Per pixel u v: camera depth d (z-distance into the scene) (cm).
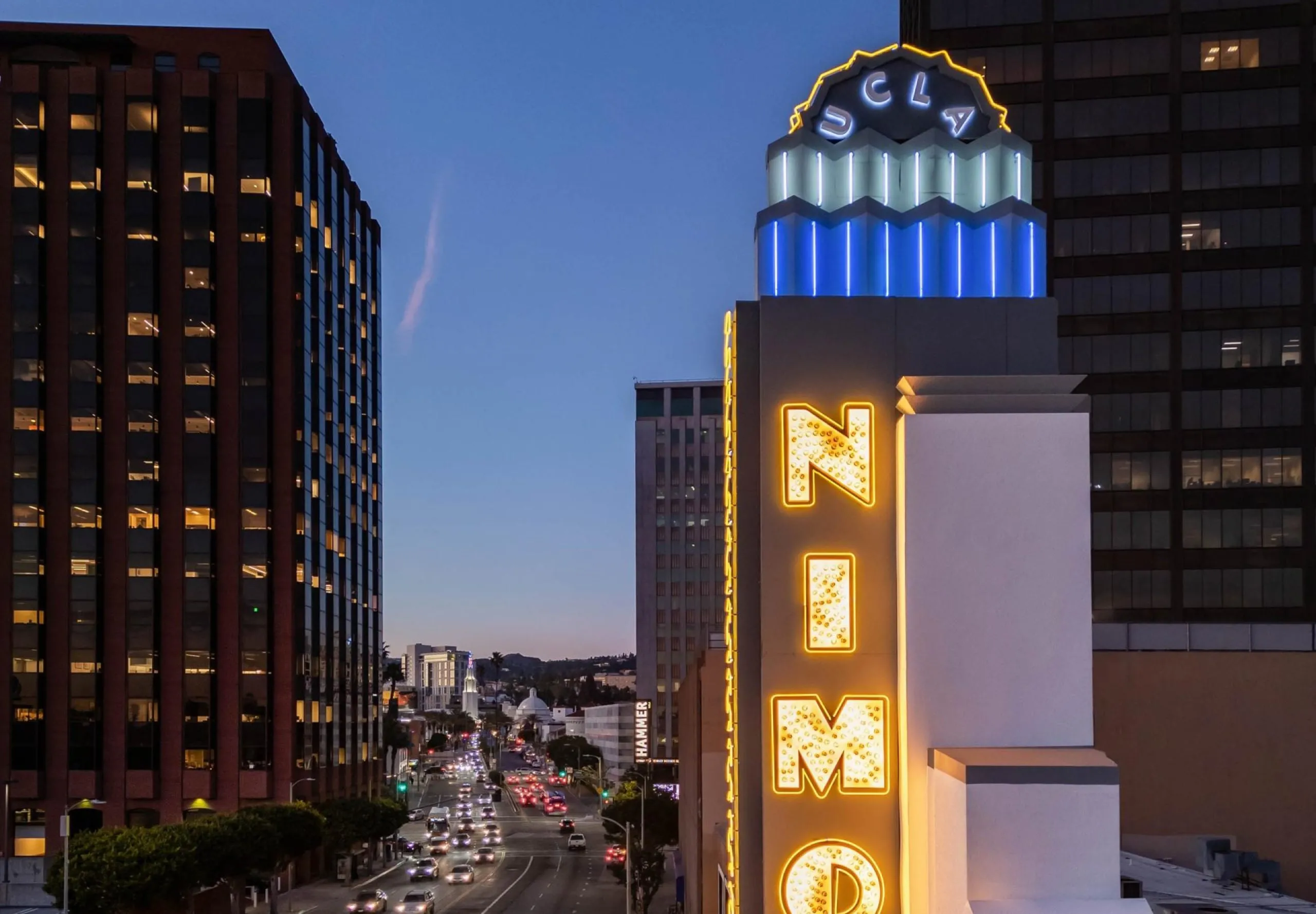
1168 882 3475
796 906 2414
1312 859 4144
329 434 10588
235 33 9919
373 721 12644
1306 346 7481
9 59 9662
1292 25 7638
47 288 9200
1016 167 2672
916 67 2739
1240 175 7625
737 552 2556
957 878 2112
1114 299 7662
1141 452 7562
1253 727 4219
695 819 5409
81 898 5278
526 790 19088
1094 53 7781
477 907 7669
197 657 9094
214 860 6041
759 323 2561
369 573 12444
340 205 11306
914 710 2369
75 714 8875
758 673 2530
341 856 9294
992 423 2405
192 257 9412
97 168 9281
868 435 2506
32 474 8981
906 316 2539
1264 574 7375
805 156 2681
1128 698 4272
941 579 2386
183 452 9281
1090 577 2378
